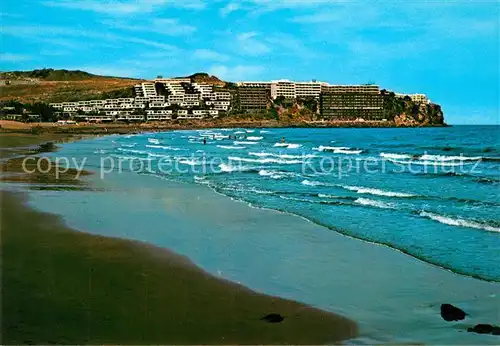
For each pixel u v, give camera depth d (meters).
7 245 10.94
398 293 8.34
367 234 12.60
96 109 169.62
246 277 9.13
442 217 14.40
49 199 17.72
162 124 156.50
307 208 16.33
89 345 6.06
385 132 124.12
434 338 6.55
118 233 12.55
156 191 20.42
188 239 12.07
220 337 6.43
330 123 179.25
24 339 6.15
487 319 7.23
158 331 6.56
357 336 6.60
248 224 13.92
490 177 24.39
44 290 8.00
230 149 54.16
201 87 183.62
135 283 8.54
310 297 8.12
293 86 189.62
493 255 10.57
